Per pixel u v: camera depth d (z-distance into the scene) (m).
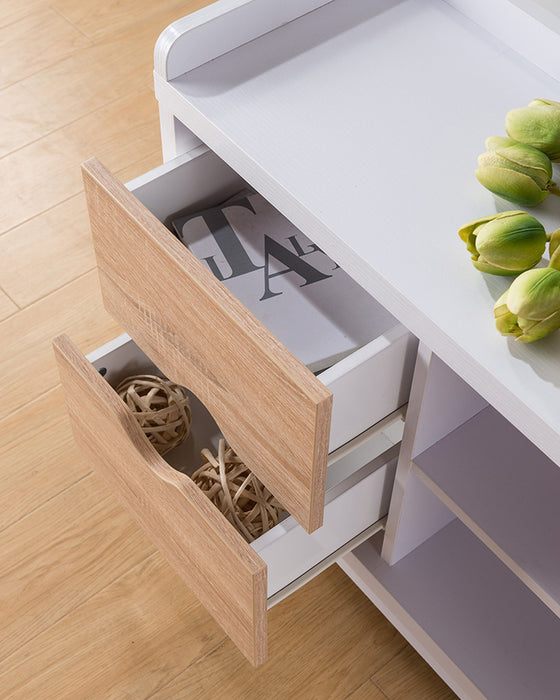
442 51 0.96
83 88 1.82
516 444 1.00
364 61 0.95
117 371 1.11
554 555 0.93
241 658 1.24
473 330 0.75
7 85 1.82
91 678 1.22
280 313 0.97
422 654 1.19
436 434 0.99
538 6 0.93
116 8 1.95
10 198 1.66
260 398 0.80
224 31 0.92
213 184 1.05
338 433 0.91
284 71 0.93
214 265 1.00
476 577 1.17
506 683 1.11
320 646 1.25
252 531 1.05
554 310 0.71
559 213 0.83
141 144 1.74
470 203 0.83
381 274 0.78
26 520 1.34
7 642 1.24
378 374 0.87
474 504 0.96
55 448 1.40
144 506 1.04
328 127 0.89
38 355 1.49
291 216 0.86
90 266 1.58
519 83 0.93
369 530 1.12
